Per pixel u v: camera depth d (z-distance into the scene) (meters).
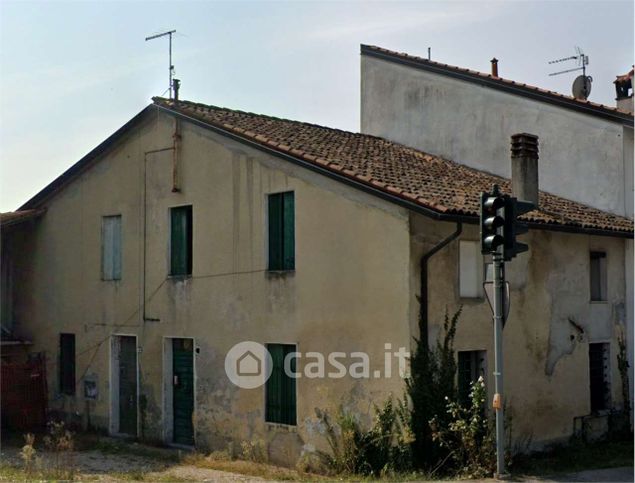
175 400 17.38
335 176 14.18
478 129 20.62
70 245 20.02
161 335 17.58
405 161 18.12
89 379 19.25
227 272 16.25
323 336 14.40
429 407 13.12
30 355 20.70
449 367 13.49
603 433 16.61
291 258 15.15
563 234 16.20
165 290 17.56
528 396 15.04
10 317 21.28
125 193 18.70
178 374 17.34
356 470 13.39
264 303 15.48
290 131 18.22
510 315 14.91
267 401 15.33
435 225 13.70
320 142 17.55
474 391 12.95
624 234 16.91
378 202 13.70
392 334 13.34
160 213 17.81
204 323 16.66
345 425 13.61
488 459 12.81
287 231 15.25
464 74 20.92
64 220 20.23
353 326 13.93
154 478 13.40
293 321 14.94
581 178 18.69
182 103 18.16
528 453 14.85
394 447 13.15
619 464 14.45
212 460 15.38
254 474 13.94
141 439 17.78
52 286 20.38
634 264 17.64
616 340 17.19
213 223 16.61
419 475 12.65
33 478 12.92
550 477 12.93
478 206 14.09
